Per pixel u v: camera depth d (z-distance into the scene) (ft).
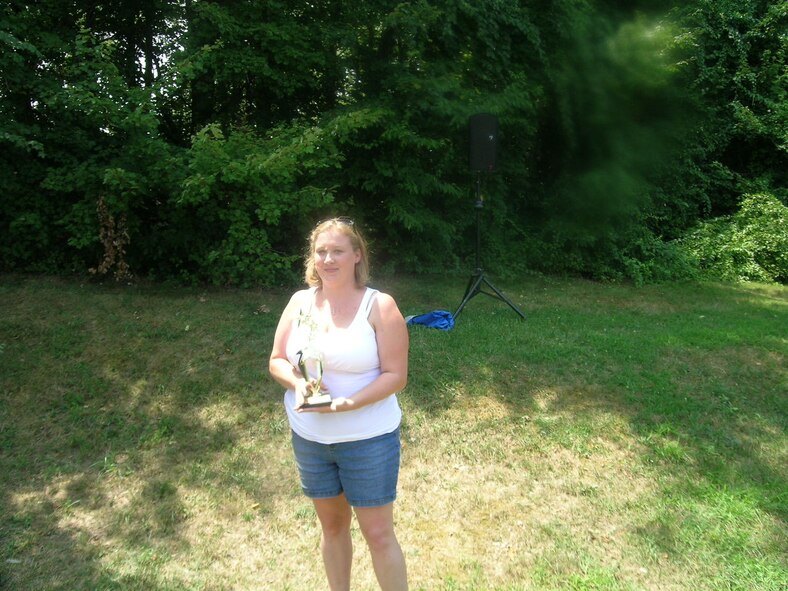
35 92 22.57
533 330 21.57
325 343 7.32
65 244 24.62
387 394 7.34
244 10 24.82
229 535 10.84
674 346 20.71
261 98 27.30
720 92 41.29
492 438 14.30
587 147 35.73
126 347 18.06
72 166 22.88
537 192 36.63
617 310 26.45
